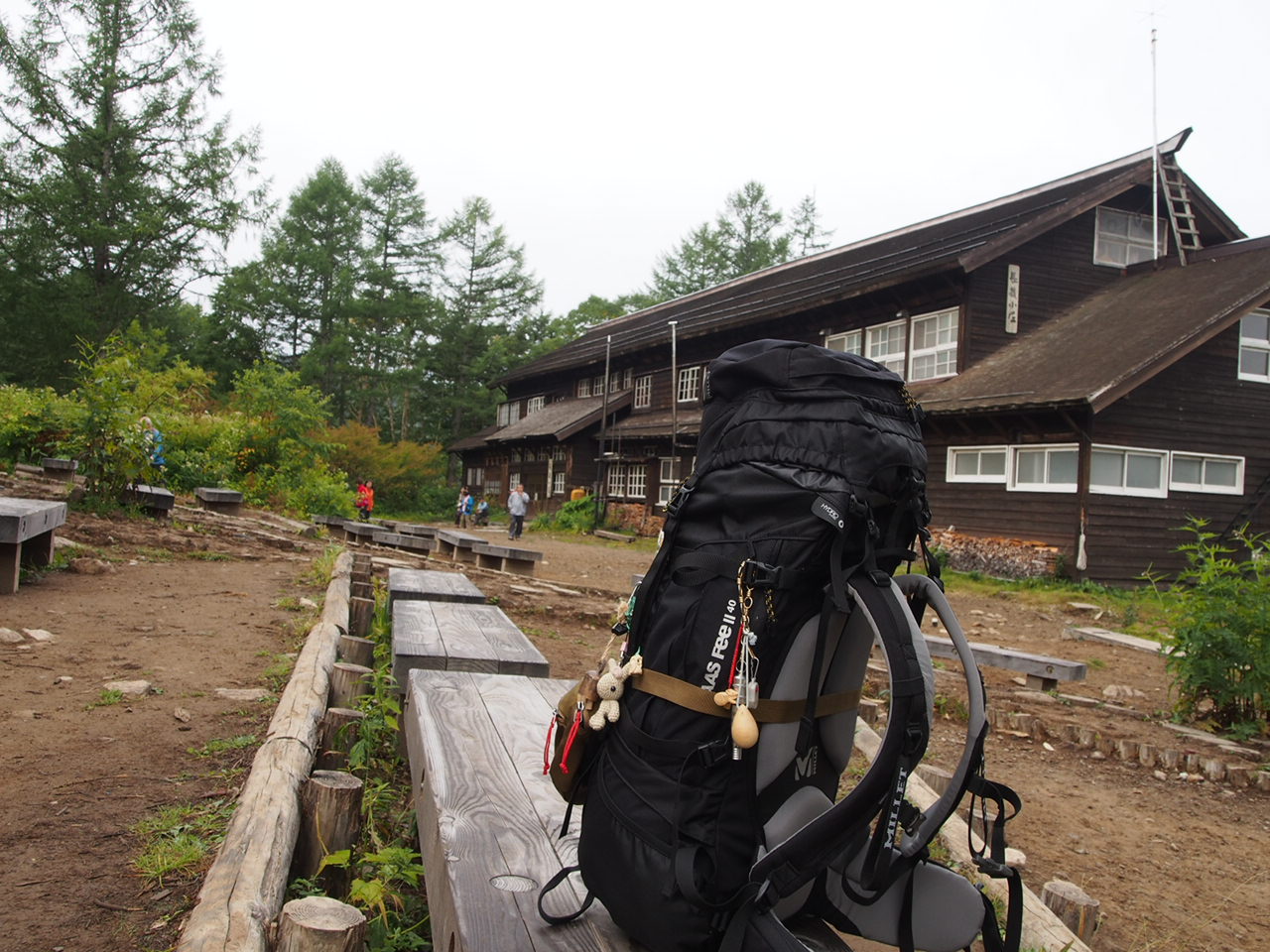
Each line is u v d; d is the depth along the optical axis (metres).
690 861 1.61
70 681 4.81
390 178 56.75
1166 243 21.58
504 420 46.38
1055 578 16.16
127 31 35.25
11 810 3.22
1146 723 7.20
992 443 17.94
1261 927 3.74
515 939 1.78
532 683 3.91
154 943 2.48
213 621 6.66
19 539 6.63
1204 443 17.14
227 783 3.62
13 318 33.44
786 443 1.72
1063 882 3.69
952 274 19.55
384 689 4.31
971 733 1.70
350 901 2.79
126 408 11.65
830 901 1.80
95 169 35.28
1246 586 7.05
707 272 59.88
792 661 1.68
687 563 1.76
